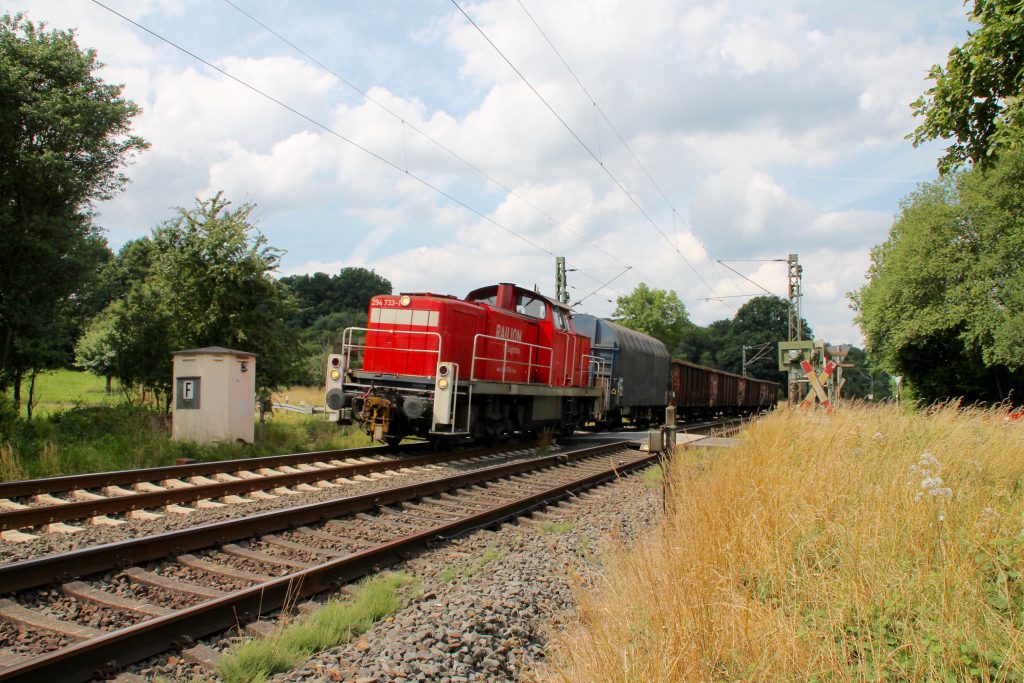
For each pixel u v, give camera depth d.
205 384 13.98
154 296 19.27
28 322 15.27
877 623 3.92
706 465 10.00
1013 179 27.69
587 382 20.67
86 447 12.13
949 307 30.03
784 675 3.37
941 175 11.62
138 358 18.91
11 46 15.16
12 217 14.75
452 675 4.16
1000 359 28.00
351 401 14.20
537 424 17.72
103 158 16.53
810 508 5.73
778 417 12.20
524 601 5.51
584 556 7.13
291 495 9.55
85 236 16.36
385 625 4.89
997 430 9.56
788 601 4.44
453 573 6.18
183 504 8.66
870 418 10.37
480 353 15.10
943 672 3.31
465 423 14.39
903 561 4.60
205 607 4.55
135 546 5.79
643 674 3.37
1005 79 10.34
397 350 14.25
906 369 36.22
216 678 3.97
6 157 15.08
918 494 5.40
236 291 18.97
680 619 3.89
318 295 96.81
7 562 5.90
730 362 95.31
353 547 6.90
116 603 4.93
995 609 4.10
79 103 15.52
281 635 4.45
